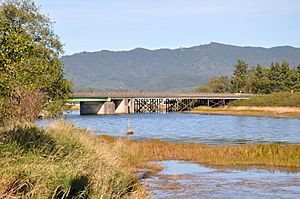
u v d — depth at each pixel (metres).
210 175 29.53
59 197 13.43
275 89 160.38
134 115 129.62
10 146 15.68
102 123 89.81
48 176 13.72
